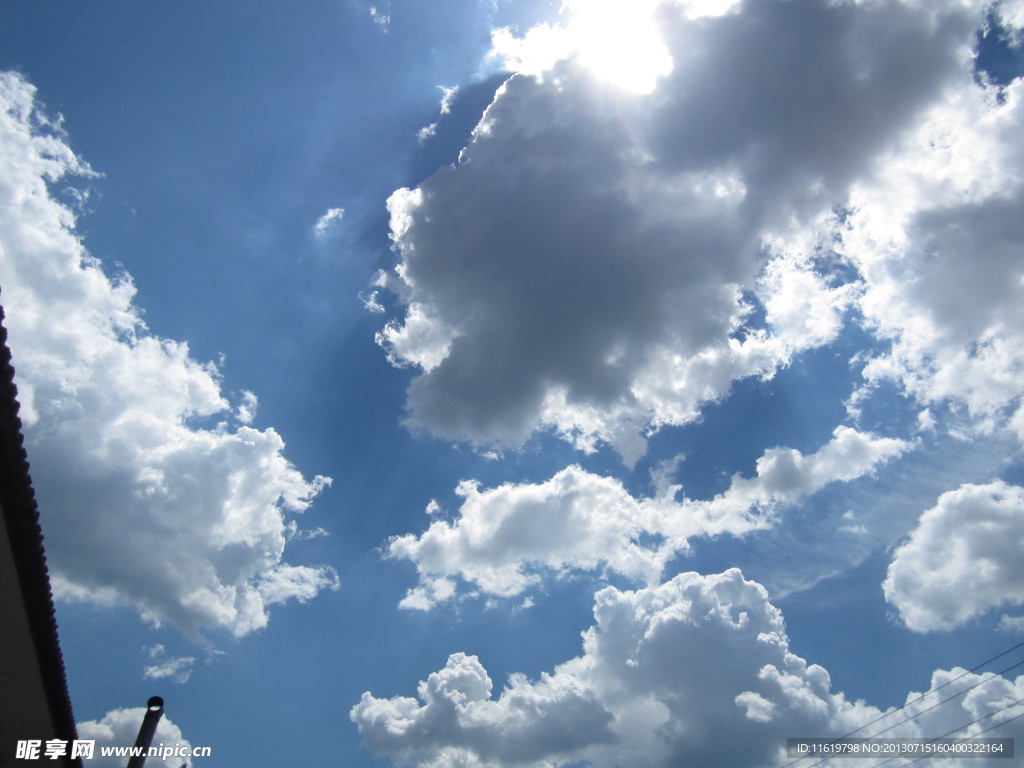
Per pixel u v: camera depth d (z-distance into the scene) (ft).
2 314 42.14
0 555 47.42
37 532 48.19
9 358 42.37
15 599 49.62
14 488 45.37
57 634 53.83
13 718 56.34
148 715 61.82
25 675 53.88
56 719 57.57
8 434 43.52
